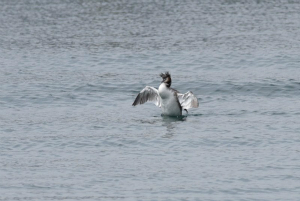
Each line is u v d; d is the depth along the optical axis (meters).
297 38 41.56
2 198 19.30
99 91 31.70
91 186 20.06
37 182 20.39
